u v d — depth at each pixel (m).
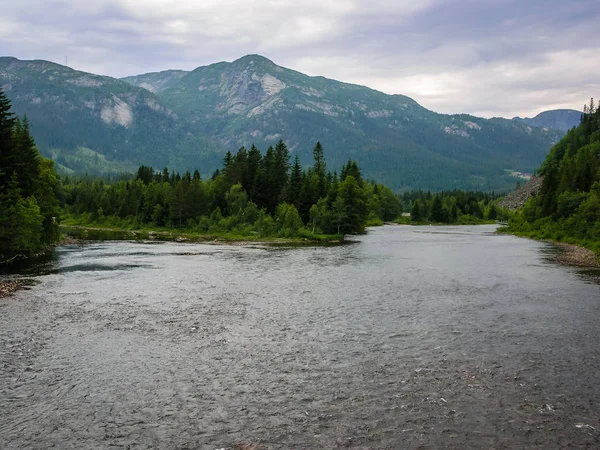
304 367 21.42
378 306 33.66
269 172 132.75
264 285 42.38
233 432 15.61
